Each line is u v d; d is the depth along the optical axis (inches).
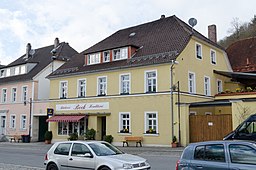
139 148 1000.2
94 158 424.2
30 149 1110.4
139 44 1241.4
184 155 331.6
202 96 1177.4
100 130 1234.6
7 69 1828.2
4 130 1705.2
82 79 1300.4
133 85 1124.5
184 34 1149.7
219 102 962.7
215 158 305.7
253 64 1409.9
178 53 1053.2
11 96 1690.5
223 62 1386.6
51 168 475.5
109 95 1189.7
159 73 1063.6
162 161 663.1
